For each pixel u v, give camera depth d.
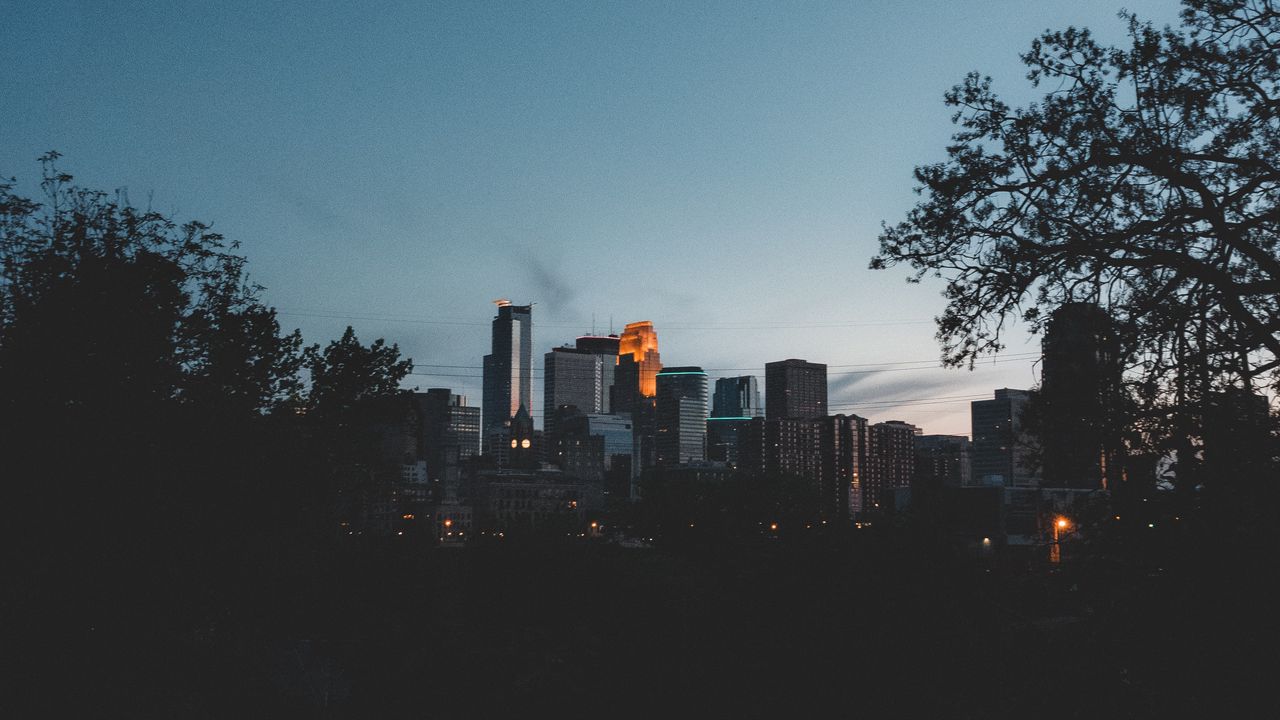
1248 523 8.30
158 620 17.62
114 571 16.52
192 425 19.02
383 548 31.81
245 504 19.94
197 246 20.77
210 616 20.38
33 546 16.11
